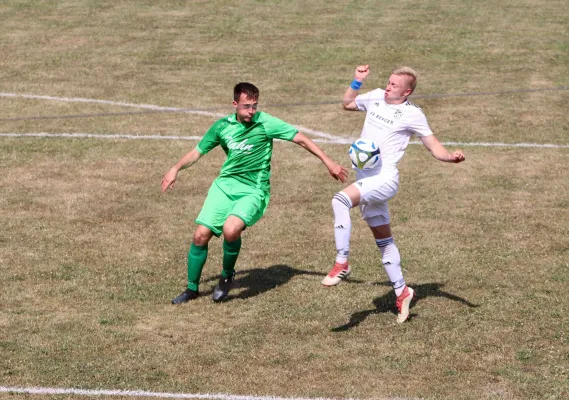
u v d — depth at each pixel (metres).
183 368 15.12
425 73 35.47
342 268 15.99
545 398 14.18
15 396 14.12
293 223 22.06
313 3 46.41
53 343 15.92
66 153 27.11
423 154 27.20
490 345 15.94
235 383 14.62
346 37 40.38
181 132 29.16
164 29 41.72
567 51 38.00
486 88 33.50
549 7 45.38
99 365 15.16
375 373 14.99
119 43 39.59
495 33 40.78
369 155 16.16
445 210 22.77
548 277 18.78
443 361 15.38
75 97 32.62
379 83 34.28
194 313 17.28
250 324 16.78
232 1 46.72
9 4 46.06
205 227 17.50
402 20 43.19
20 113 30.77
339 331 16.50
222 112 31.22
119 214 22.56
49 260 19.69
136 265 19.50
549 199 23.50
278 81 34.53
